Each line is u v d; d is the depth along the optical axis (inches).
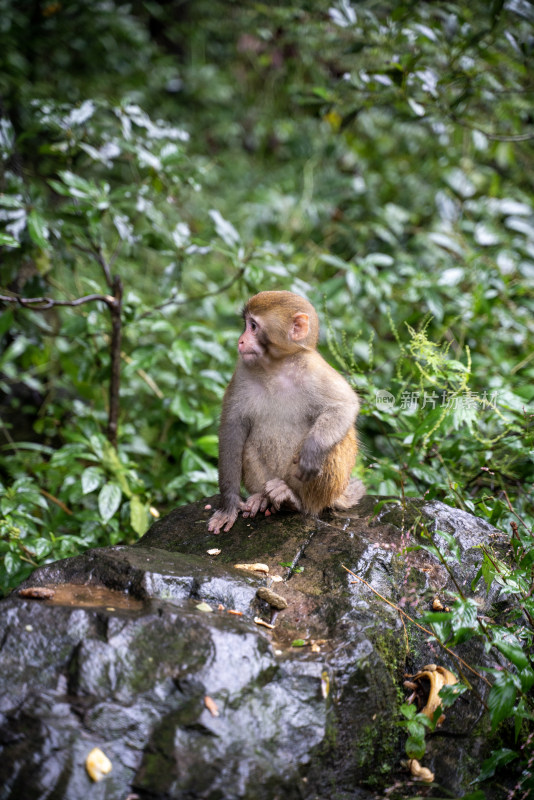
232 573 156.0
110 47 417.7
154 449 294.4
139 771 112.4
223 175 500.7
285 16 341.7
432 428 187.2
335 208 434.3
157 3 504.1
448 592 142.9
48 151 247.8
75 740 112.6
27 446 271.6
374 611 150.6
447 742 139.6
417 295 294.7
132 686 121.3
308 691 127.3
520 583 153.6
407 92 264.7
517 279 331.9
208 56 532.1
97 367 272.5
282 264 275.4
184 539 182.2
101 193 234.8
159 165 243.0
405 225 410.6
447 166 401.1
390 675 140.5
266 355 188.1
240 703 122.0
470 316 296.0
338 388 188.1
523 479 229.5
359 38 303.7
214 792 111.6
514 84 287.3
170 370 330.0
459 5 286.0
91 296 237.9
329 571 162.1
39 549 195.9
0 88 322.7
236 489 191.6
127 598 141.8
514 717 143.4
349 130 400.5
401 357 229.5
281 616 148.8
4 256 254.8
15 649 123.6
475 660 151.5
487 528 181.0
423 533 157.8
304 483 185.5
